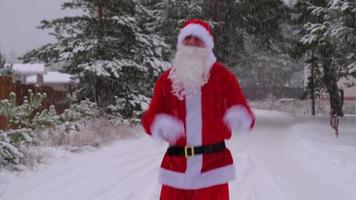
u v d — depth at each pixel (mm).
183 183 3986
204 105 3977
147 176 8273
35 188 6906
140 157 10383
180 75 3955
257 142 14570
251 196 7086
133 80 17562
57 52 16469
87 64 15844
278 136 16500
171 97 4020
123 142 12812
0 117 10062
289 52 26750
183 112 3984
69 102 16203
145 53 17891
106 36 16797
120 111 17094
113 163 9383
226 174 4043
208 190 4008
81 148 10820
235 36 28406
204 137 3982
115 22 16625
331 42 18031
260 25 28641
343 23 17344
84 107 13906
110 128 13500
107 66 16047
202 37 4039
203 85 3986
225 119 3965
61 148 10398
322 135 17578
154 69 17875
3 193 6500
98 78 16641
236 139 15297
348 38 17297
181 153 4023
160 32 23406
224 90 4027
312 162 10461
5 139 7930
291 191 7531
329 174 9016
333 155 11555
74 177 7805
